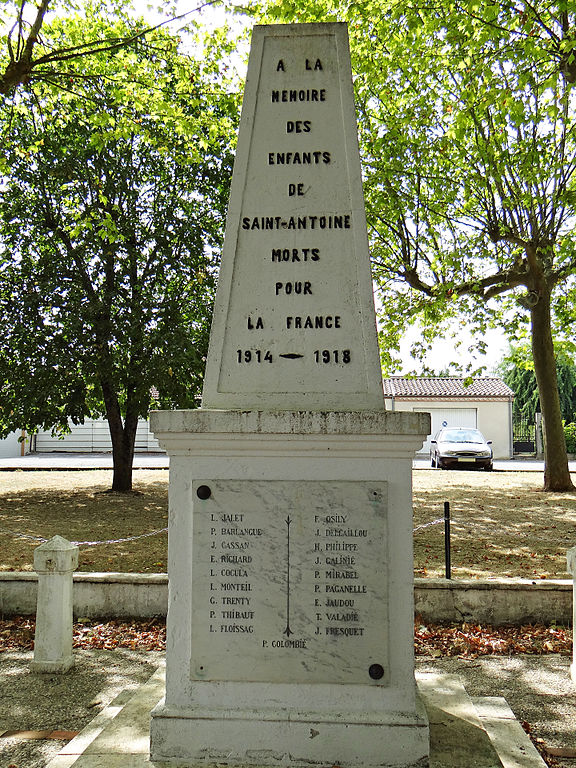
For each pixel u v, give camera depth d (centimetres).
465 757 337
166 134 1198
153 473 2155
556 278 1499
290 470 356
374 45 1145
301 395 376
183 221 1476
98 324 1373
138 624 654
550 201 1329
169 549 359
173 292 1459
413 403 3434
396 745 332
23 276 1443
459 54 923
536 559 851
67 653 544
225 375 381
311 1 951
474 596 645
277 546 353
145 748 349
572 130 1128
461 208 1343
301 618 349
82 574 683
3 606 680
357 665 345
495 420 3412
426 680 438
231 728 339
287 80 399
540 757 348
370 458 354
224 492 356
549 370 1554
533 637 609
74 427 3625
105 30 1040
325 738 335
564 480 1549
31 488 1703
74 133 1409
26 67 799
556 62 964
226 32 1026
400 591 348
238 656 349
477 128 1244
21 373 1367
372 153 1345
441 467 2383
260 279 386
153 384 1323
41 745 406
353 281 383
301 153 393
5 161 1223
